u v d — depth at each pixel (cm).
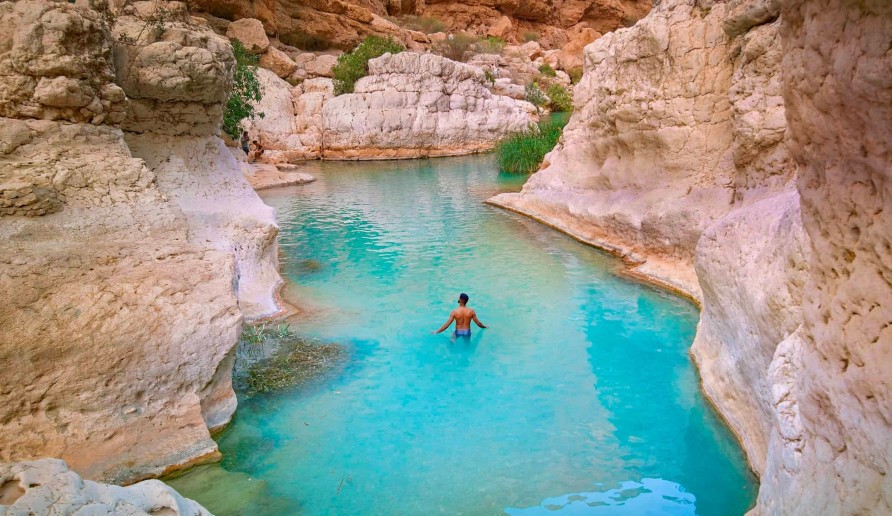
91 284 585
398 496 541
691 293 1006
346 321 929
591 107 1498
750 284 582
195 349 600
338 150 2834
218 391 639
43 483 345
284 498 539
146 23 924
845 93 248
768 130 912
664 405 692
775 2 909
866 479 277
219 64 950
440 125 2869
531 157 2322
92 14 761
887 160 249
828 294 310
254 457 595
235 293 692
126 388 563
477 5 4903
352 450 610
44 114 706
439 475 572
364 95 2819
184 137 977
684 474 571
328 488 553
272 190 2073
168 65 891
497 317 951
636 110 1203
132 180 738
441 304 1003
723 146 1080
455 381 750
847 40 242
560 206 1492
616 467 583
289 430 641
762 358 543
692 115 1107
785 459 375
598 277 1125
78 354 546
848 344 286
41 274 577
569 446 618
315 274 1163
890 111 234
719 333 693
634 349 836
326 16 3581
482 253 1290
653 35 1133
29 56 683
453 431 645
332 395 711
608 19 5544
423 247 1345
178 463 564
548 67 4025
